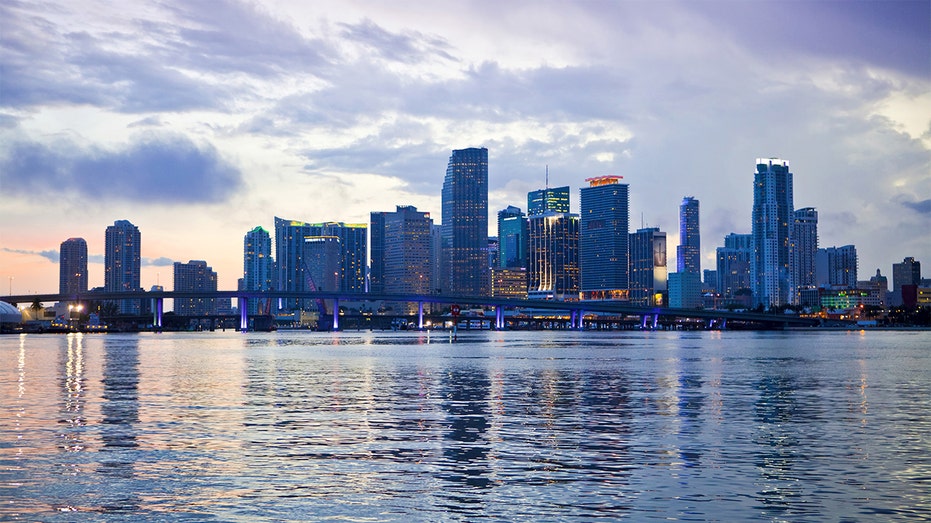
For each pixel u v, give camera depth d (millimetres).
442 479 46688
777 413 75938
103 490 44156
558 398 90250
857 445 57781
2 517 39281
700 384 109750
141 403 84188
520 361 171375
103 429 64938
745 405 83000
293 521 38625
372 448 56438
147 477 47156
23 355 198125
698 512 39938
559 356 196750
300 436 61562
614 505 41188
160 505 41250
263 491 43938
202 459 52344
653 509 40438
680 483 45688
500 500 42094
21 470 48938
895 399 89250
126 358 183000
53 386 104938
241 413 75750
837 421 70312
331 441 59250
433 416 73688
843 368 147125
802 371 138125
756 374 129875
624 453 54469
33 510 40406
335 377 122500
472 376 124938
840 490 44125
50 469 49250
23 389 100312
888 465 50594
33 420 70312
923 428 65812
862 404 84125
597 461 51781
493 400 88000
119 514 39750
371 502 41750
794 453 54500
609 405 82938
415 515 39500
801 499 42281
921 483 45719
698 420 71000
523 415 74562
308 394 94500
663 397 91438
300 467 49938
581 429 65375
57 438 60344
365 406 81938
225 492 43719
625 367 149250
